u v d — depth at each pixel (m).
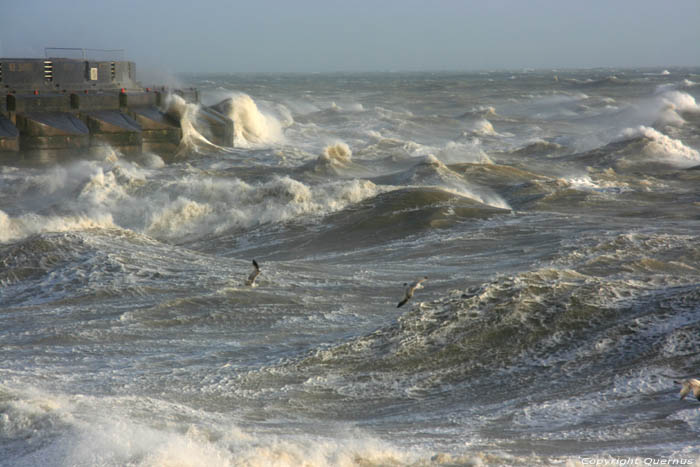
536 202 119.06
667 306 50.91
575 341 48.47
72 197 122.69
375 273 76.88
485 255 83.44
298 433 35.22
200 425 34.50
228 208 114.38
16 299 67.88
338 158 175.25
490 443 33.28
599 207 114.25
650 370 42.94
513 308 52.41
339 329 57.41
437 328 51.09
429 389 44.31
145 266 76.69
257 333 56.88
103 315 61.78
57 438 29.98
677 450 30.95
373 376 46.16
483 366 46.81
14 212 122.00
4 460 28.47
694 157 174.88
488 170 152.00
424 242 92.19
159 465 26.50
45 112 186.00
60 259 78.69
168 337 56.00
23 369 48.09
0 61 196.38
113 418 33.31
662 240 82.31
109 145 191.12
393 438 34.72
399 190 116.56
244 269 77.81
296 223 106.94
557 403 40.00
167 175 158.62
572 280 56.91
